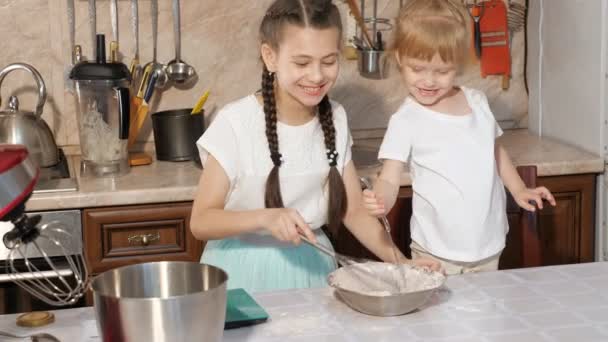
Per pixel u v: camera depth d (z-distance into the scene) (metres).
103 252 2.46
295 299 1.57
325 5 1.73
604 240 2.71
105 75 2.58
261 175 1.92
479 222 2.06
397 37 2.04
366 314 1.48
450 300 1.54
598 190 2.71
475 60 3.11
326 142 1.95
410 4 2.03
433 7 1.99
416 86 2.04
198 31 2.96
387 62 3.04
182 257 2.51
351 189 1.99
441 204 2.07
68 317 1.49
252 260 1.96
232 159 1.90
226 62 3.00
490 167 2.08
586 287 1.60
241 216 1.68
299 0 1.73
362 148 2.95
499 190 2.11
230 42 2.99
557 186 2.68
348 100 3.10
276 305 1.54
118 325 1.21
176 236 2.50
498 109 3.21
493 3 3.11
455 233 2.07
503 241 2.13
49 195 2.38
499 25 3.12
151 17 2.92
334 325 1.44
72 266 1.33
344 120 2.02
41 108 2.72
